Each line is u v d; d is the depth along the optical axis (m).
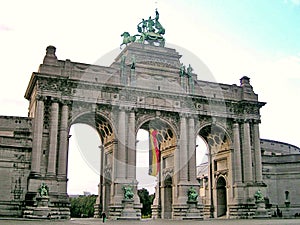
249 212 69.88
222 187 77.31
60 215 58.34
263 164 79.06
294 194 77.06
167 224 46.06
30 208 55.81
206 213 78.38
